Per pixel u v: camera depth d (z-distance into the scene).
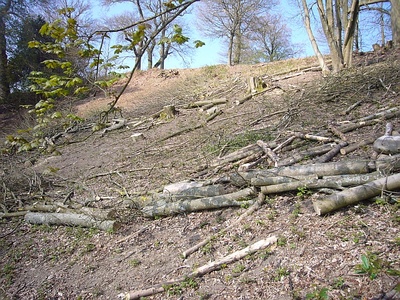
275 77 13.60
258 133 7.59
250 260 3.83
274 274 3.50
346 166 4.55
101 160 9.53
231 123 9.55
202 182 5.75
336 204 4.00
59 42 2.87
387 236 3.42
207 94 14.17
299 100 9.21
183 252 4.28
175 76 19.83
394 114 6.55
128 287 4.05
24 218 6.29
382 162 4.36
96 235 5.30
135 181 7.20
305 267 3.42
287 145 6.48
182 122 11.62
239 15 30.45
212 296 3.52
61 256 4.99
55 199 6.90
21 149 3.89
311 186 4.55
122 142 11.00
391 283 2.83
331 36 11.53
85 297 4.07
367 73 9.52
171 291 3.74
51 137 12.13
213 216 4.96
